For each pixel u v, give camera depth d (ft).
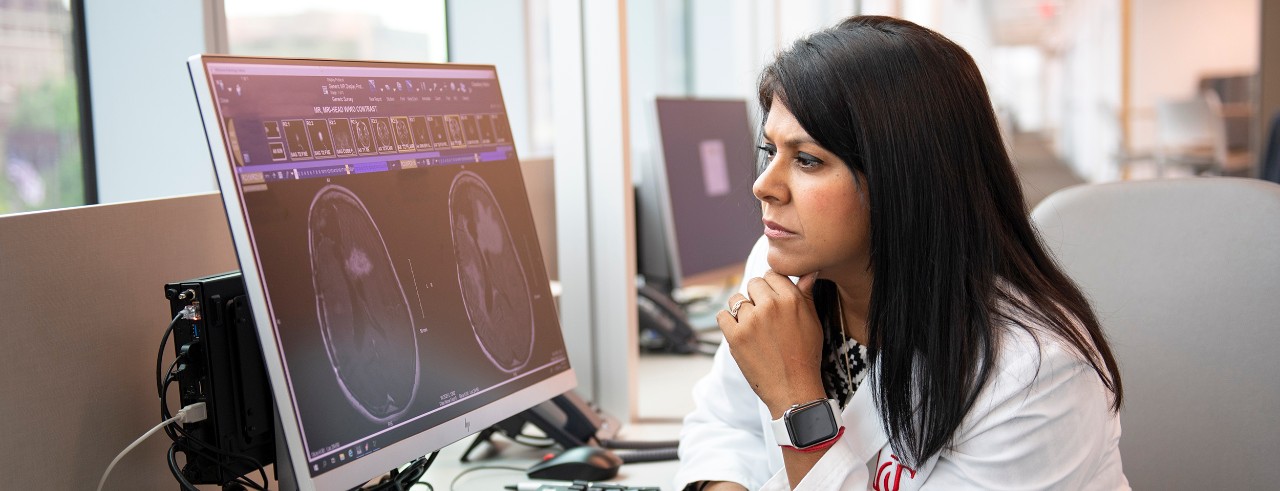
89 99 5.26
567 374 4.16
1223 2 20.79
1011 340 2.85
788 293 3.30
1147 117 21.56
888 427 3.08
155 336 3.33
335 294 3.04
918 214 2.83
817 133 2.87
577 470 4.09
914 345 2.91
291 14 6.49
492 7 8.72
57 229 2.92
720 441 3.87
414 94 3.61
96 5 5.20
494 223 3.90
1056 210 4.21
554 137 5.51
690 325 7.48
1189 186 4.04
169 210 3.40
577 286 5.54
